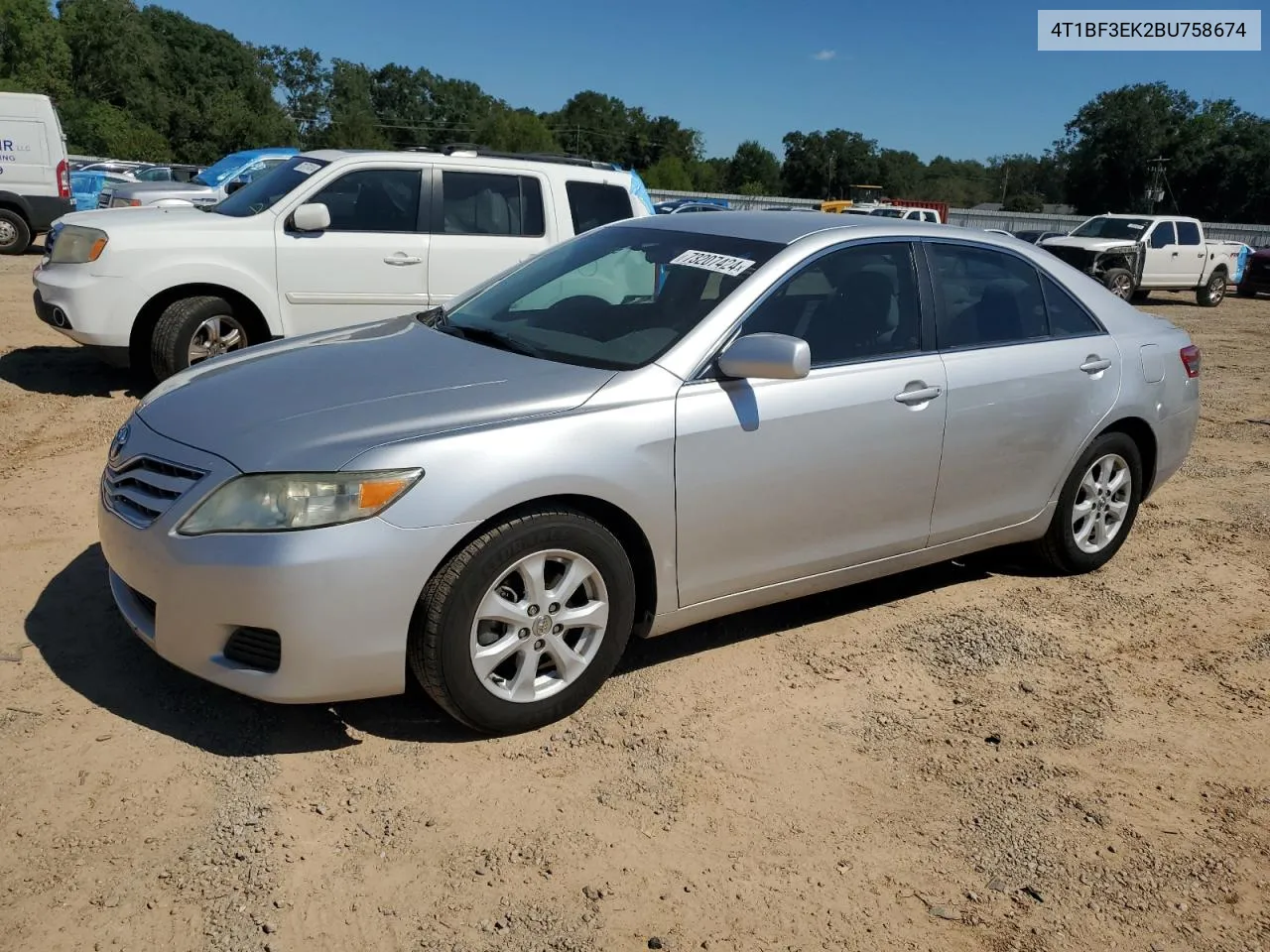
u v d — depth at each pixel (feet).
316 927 8.23
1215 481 23.53
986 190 390.01
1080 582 16.80
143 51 257.75
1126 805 10.75
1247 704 13.09
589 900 8.77
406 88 411.13
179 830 9.21
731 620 14.55
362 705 11.45
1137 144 232.53
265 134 268.41
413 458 9.93
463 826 9.57
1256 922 9.16
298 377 11.64
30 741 10.32
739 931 8.57
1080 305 16.15
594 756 10.85
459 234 26.07
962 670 13.46
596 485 10.79
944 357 13.97
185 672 11.80
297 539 9.58
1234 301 78.18
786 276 12.73
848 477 12.96
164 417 11.16
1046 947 8.68
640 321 12.50
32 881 8.48
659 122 426.10
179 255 23.57
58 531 15.79
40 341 30.73
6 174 55.83
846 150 354.95
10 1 203.21
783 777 10.77
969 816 10.36
